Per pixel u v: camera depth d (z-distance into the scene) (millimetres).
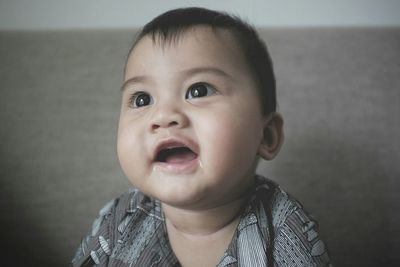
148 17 839
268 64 583
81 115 780
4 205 768
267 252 505
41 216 774
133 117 498
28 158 774
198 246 551
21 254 770
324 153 763
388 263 752
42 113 777
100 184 781
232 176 478
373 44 773
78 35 792
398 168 754
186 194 460
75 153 780
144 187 483
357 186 757
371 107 763
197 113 463
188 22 515
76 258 623
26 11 825
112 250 595
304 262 487
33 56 780
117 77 783
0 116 772
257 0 830
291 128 769
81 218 780
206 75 476
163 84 476
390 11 817
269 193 565
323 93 770
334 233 757
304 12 828
